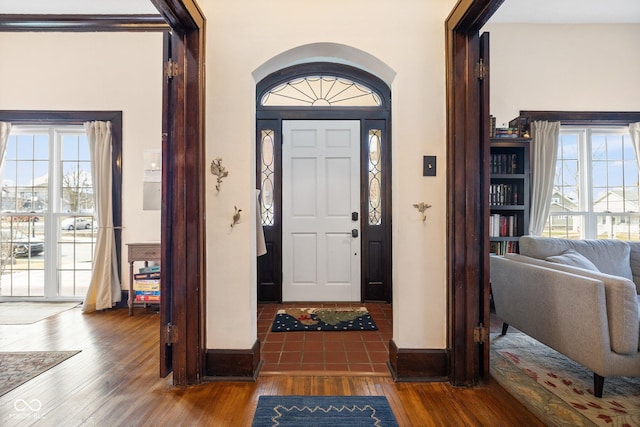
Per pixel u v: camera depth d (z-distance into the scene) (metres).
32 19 2.69
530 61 3.61
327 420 1.58
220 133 1.99
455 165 1.91
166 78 1.93
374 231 3.74
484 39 1.91
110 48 3.63
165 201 1.94
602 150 3.85
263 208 3.74
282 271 3.73
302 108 3.71
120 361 2.23
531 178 3.59
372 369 2.11
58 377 2.01
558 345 1.98
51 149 3.79
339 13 2.01
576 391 1.85
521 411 1.66
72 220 3.84
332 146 3.74
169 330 1.94
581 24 3.61
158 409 1.67
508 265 2.50
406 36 2.00
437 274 1.99
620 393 1.82
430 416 1.62
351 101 3.78
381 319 3.13
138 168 3.62
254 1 2.01
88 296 3.43
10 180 3.83
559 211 3.86
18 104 3.63
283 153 3.74
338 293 3.74
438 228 1.99
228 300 1.99
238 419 1.59
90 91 3.63
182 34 1.92
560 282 1.95
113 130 3.62
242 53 2.00
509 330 2.86
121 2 3.01
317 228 3.75
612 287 1.73
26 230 3.86
